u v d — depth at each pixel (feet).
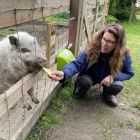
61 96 4.44
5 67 3.21
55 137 3.45
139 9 23.43
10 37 3.06
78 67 4.08
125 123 3.98
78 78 4.37
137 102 4.67
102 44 3.91
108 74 4.30
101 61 4.20
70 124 3.79
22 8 2.57
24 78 2.97
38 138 3.36
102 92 4.73
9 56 3.17
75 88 4.47
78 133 3.61
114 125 3.90
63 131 3.60
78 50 5.29
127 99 4.79
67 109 4.16
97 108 4.31
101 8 9.12
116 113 4.24
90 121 3.93
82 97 4.55
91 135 3.61
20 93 2.80
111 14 17.78
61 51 4.40
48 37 4.14
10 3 2.31
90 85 4.33
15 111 3.50
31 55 3.13
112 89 4.30
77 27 4.95
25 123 3.24
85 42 6.43
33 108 3.61
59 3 3.92
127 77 4.30
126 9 18.57
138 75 6.10
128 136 3.69
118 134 3.70
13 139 2.89
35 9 2.92
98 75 4.37
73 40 5.06
